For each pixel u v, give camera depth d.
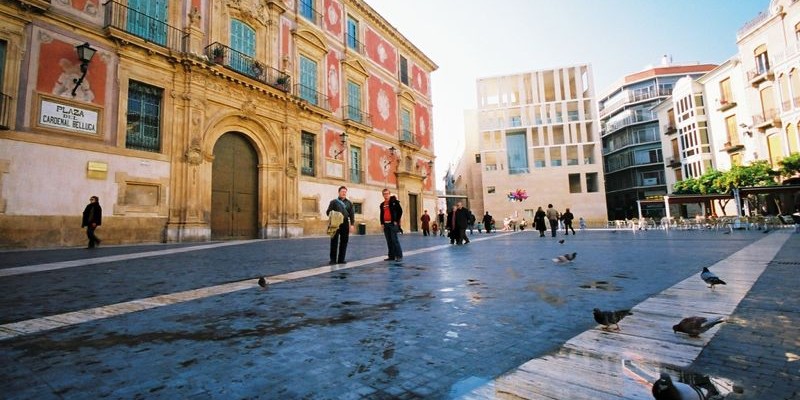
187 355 2.19
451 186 88.56
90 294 4.11
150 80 13.77
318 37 21.97
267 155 18.45
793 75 25.78
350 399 1.60
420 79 33.44
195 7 15.52
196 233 14.48
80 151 11.80
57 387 1.77
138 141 13.46
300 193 19.88
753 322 2.50
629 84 55.75
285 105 19.08
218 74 15.59
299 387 1.73
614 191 58.47
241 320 2.97
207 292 4.17
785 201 27.52
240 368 1.98
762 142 28.73
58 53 11.55
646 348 2.09
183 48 14.93
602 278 4.71
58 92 11.46
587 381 1.69
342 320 2.92
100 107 12.37
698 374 1.70
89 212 10.95
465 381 1.75
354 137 24.39
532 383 1.69
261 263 7.12
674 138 43.41
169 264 6.95
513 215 49.56
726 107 33.62
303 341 2.42
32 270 6.12
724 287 3.78
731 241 11.07
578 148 49.31
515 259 7.36
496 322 2.78
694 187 31.41
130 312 3.28
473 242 14.14
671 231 22.17
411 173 29.17
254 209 18.03
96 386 1.78
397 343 2.35
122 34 12.79
